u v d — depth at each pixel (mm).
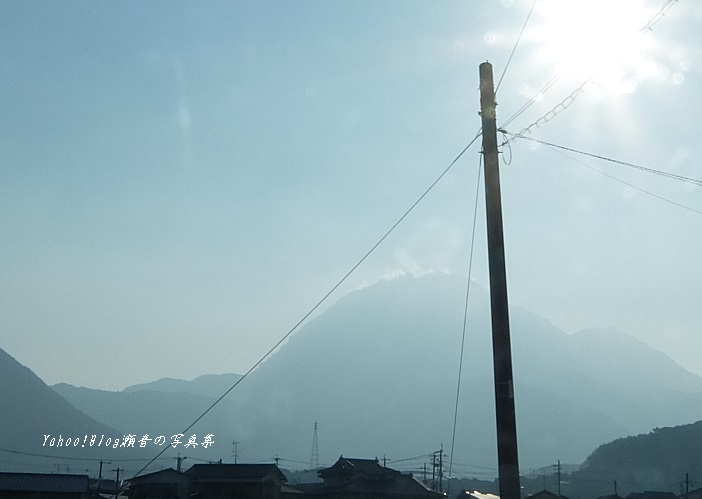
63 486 69188
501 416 14438
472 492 83188
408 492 76750
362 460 79125
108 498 80125
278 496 69625
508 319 14859
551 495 73188
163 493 70875
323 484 81500
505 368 14586
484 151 16047
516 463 14219
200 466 72188
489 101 16312
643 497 92125
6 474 69062
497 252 15234
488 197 15695
